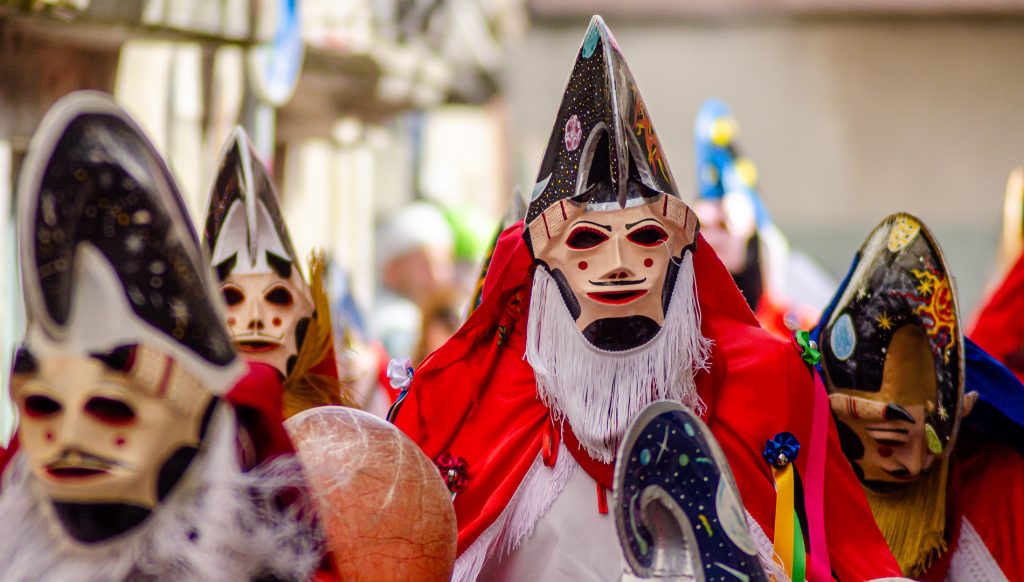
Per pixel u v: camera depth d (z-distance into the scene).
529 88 39.72
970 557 9.04
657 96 40.88
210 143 16.72
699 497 5.87
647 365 7.55
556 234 7.65
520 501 7.74
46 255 4.99
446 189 36.44
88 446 5.03
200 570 5.11
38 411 5.08
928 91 41.44
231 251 8.58
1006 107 41.31
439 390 8.17
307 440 6.04
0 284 13.68
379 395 12.67
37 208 4.97
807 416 7.99
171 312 5.09
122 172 5.05
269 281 8.58
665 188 7.75
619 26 40.69
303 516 5.48
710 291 8.05
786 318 9.36
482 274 9.91
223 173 8.71
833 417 8.71
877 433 8.56
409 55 24.75
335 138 22.97
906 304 8.48
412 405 8.23
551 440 7.76
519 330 8.11
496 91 38.03
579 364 7.58
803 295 21.81
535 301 7.78
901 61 41.25
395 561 5.93
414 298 25.77
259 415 5.47
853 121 41.25
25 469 5.30
